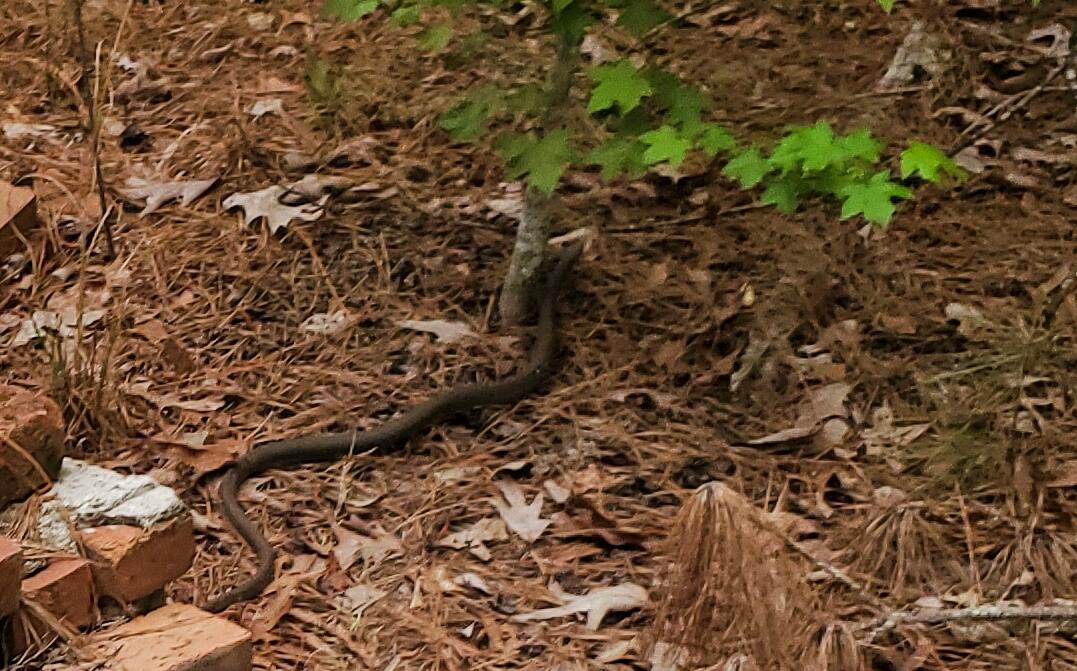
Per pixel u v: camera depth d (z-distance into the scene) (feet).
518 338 13.83
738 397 13.46
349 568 12.46
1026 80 15.76
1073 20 16.31
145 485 11.92
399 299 14.07
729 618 11.46
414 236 14.52
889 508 12.50
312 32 16.57
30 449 11.86
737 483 12.94
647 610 12.19
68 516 11.74
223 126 15.48
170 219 14.65
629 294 14.07
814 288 13.93
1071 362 13.48
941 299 13.99
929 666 11.99
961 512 12.71
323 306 14.03
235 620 12.16
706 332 13.80
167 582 11.80
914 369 13.52
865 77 15.90
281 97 15.81
